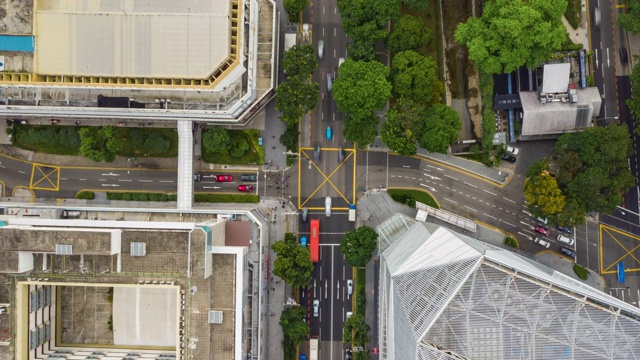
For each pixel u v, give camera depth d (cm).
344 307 12975
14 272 10450
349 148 12950
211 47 10675
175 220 11969
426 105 12388
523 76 12512
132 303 12106
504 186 12794
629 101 11931
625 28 12069
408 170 12925
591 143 11631
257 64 11981
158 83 10850
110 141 12269
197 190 13025
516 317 9688
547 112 12219
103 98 11488
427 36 12081
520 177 12788
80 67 10750
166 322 12038
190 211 11831
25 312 10906
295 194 12988
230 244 11706
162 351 11994
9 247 10438
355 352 12769
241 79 11519
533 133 12394
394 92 12450
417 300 9906
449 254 10238
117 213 12025
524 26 11406
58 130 12862
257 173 13000
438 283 9844
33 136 12675
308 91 11919
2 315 10762
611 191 11800
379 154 12938
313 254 12750
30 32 10681
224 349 10925
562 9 11625
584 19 12694
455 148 12800
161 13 10644
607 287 12700
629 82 12631
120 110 11581
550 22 11512
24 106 11394
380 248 12412
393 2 11800
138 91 11556
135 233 10781
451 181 12862
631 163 12650
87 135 12550
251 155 12925
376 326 12862
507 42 11612
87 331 12181
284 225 12988
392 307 10431
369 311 12912
